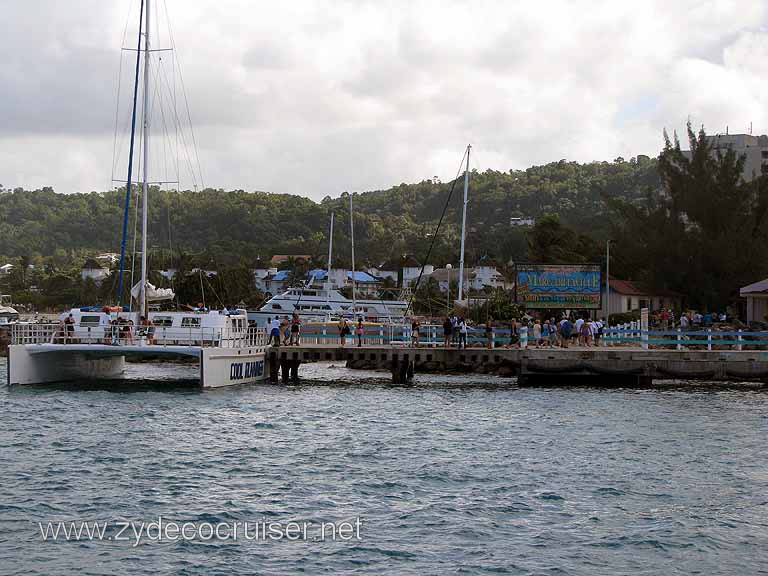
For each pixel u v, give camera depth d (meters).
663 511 22.33
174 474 25.69
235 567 18.22
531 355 49.28
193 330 45.88
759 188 85.06
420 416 37.16
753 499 23.50
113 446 29.53
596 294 61.19
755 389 47.97
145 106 48.53
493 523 21.23
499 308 73.12
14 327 45.28
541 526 21.05
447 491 24.09
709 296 80.62
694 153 86.88
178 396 42.22
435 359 50.06
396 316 76.31
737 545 19.84
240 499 23.09
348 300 81.19
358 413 37.94
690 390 47.41
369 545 19.58
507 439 31.66
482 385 50.25
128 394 42.62
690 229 85.31
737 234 80.50
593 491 24.14
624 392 46.38
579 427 34.22
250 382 49.28
